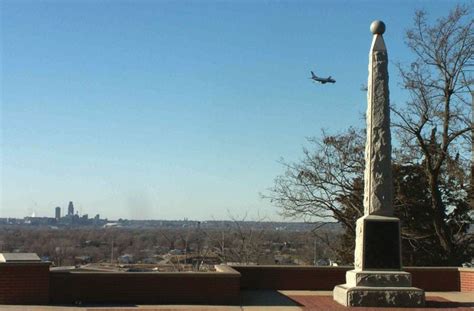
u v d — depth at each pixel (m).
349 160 35.88
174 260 49.28
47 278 16.55
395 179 32.81
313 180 36.09
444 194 33.84
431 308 17.22
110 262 59.38
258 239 45.84
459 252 33.06
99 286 17.28
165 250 79.19
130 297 17.39
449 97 31.88
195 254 50.41
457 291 22.03
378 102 18.94
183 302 17.53
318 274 21.88
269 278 21.81
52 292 16.88
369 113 19.03
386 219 18.42
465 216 33.75
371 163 18.78
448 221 33.81
